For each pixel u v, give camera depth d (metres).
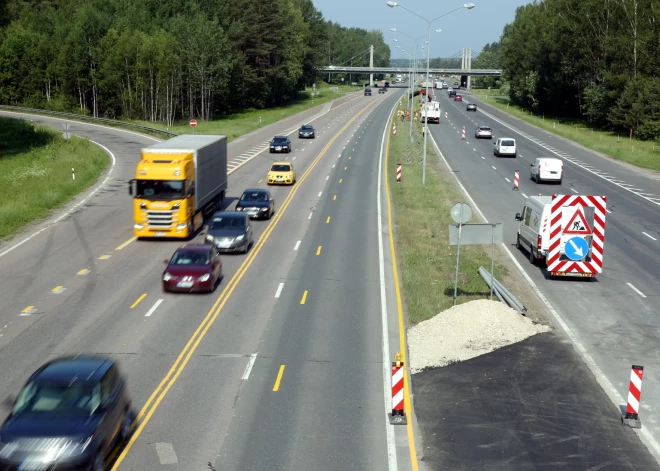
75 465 11.59
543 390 16.70
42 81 109.12
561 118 112.06
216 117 113.94
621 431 14.68
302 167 57.50
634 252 31.30
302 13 160.25
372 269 27.88
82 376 12.98
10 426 12.02
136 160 57.78
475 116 111.94
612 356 19.14
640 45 83.69
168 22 115.94
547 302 23.88
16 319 21.12
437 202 42.97
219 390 16.34
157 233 31.72
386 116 110.88
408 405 15.83
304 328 20.86
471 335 20.05
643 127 79.00
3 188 41.94
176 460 13.09
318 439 14.09
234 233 30.12
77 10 120.19
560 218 25.97
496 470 12.99
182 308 22.53
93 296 23.62
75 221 36.19
